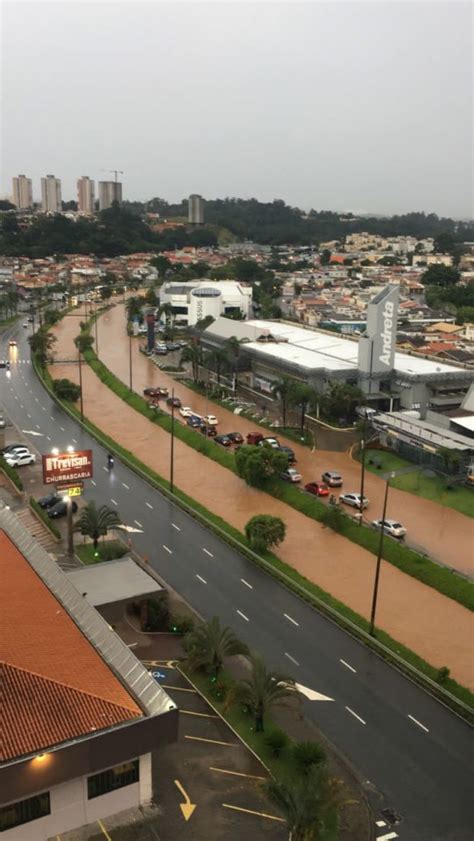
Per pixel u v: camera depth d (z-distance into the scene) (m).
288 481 103.38
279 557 79.56
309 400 129.12
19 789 37.19
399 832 42.34
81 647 47.06
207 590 71.31
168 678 56.31
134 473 107.62
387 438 120.94
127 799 42.94
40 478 101.88
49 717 39.69
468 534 87.06
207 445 120.69
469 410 127.25
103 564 67.88
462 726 52.19
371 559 80.00
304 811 38.78
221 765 46.94
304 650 61.12
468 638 63.91
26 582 55.03
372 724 51.94
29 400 153.50
